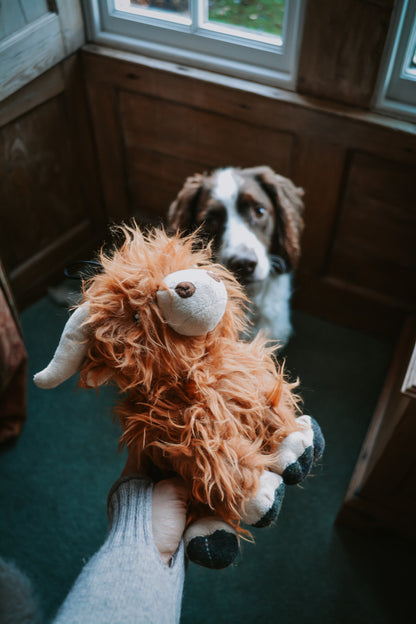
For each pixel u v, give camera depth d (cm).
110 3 146
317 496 145
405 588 131
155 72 148
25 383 150
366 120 131
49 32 139
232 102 144
